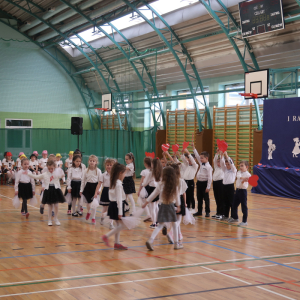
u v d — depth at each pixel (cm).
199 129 1532
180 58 1518
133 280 361
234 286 349
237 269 402
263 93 1155
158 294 325
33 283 349
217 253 468
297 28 1077
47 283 350
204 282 358
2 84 1847
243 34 1150
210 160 1505
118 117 1959
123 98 1919
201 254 462
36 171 1305
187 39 1399
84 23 1625
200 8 1273
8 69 1862
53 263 416
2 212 780
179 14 1349
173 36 1450
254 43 1220
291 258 452
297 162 1041
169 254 460
